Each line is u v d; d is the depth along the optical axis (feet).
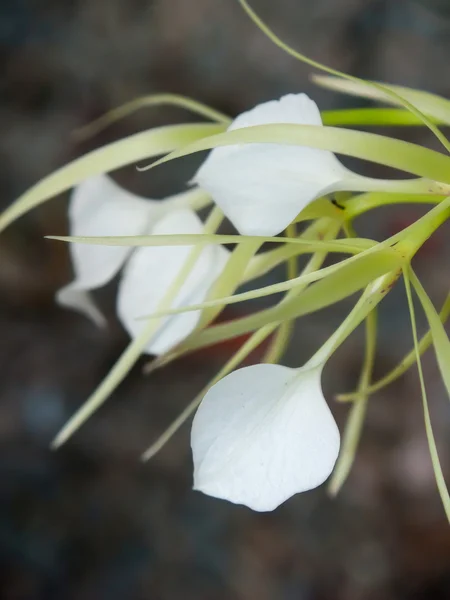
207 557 2.83
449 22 3.89
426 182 1.06
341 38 3.91
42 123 3.63
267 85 3.82
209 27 3.95
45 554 2.75
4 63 3.72
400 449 3.09
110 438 3.04
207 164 1.02
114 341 3.26
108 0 3.96
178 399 3.14
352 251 1.06
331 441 1.05
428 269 3.40
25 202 1.13
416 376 3.21
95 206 1.28
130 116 3.69
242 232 1.02
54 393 3.12
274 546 2.87
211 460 1.03
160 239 1.02
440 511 2.94
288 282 1.03
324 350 1.07
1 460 2.93
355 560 2.86
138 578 2.76
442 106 1.18
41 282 3.33
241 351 1.10
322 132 1.02
